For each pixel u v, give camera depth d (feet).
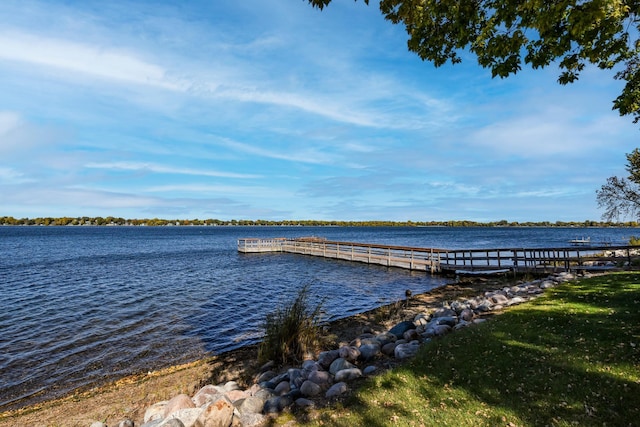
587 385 15.24
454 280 74.08
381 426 14.25
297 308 32.04
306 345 29.91
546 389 15.46
